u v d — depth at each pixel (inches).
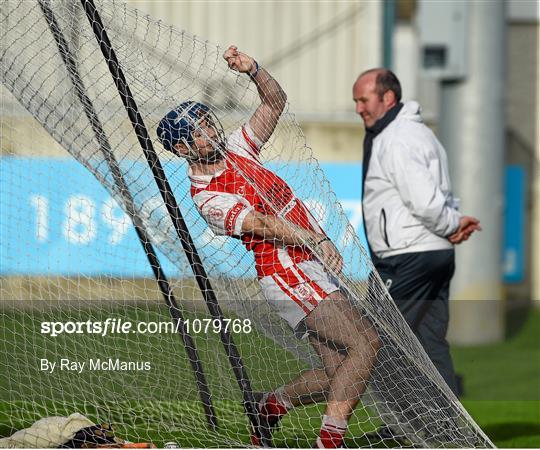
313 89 1771.7
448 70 1440.7
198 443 809.5
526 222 1926.7
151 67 818.8
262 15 1755.7
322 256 772.6
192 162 786.2
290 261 780.0
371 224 948.6
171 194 797.2
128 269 892.6
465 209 1482.5
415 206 917.8
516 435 948.6
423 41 1438.2
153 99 812.6
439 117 1492.4
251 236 783.1
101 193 919.0
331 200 811.4
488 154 1473.9
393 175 924.6
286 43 1768.0
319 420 825.5
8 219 922.1
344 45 1774.1
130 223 863.7
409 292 935.0
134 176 822.5
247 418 820.6
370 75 946.1
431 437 812.6
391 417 821.2
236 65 807.1
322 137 1652.3
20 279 909.2
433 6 1438.2
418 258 928.3
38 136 933.2
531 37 2089.1
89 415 853.2
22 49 834.8
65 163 928.3
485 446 810.2
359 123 1668.3
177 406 848.3
